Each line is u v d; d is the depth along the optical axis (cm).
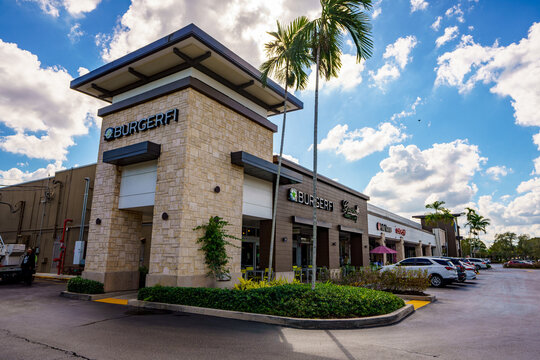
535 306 1230
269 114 1912
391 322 912
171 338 709
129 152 1352
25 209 2736
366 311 911
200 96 1375
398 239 4200
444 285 1978
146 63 1382
